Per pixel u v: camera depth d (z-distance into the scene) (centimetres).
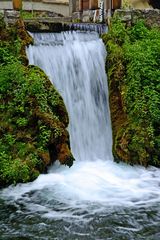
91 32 1358
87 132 1197
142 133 1125
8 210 853
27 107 1077
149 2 2238
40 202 891
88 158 1173
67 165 1076
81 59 1270
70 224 791
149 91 1184
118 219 812
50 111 1082
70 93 1216
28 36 1219
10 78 1105
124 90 1196
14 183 973
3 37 1206
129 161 1120
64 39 1288
